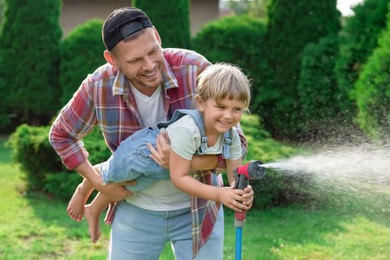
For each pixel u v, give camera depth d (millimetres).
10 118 13672
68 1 20250
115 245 3148
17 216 6918
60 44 12672
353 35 8750
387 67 6809
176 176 2744
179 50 3008
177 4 11609
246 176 2617
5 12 12797
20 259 5457
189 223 3025
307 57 9898
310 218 6570
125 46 2650
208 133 2732
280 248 5621
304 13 10734
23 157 8008
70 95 12328
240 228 2746
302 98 9875
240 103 2596
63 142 3113
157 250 3127
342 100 8898
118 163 2896
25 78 12758
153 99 2934
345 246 5625
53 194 7953
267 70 11141
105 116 2965
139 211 3033
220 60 11492
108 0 20156
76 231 6223
